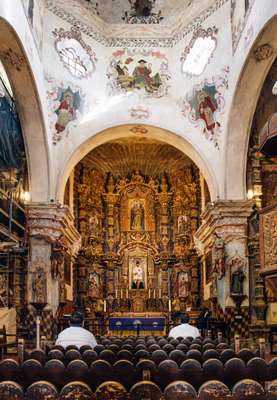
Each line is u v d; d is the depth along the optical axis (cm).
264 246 1023
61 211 1866
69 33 1894
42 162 1852
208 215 1923
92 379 479
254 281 1805
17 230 1856
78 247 2456
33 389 371
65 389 377
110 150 2542
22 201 1859
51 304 1833
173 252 2636
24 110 1742
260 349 685
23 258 1856
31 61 1606
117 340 1005
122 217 2716
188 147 1988
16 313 1753
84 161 2602
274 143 1046
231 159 1847
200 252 2405
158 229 2697
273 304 1734
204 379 479
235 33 1719
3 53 1518
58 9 1856
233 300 1795
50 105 1864
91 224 2620
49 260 1852
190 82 1942
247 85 1683
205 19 1883
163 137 2045
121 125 1961
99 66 1984
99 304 2577
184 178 2661
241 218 1844
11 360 492
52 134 1894
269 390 372
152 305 2589
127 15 1997
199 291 2498
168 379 479
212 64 1859
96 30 1975
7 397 361
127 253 2673
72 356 625
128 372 477
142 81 1998
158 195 2706
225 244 1839
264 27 1409
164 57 2012
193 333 1085
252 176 1861
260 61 1587
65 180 1958
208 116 1902
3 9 1268
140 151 2561
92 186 2666
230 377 486
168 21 2000
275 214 989
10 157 1677
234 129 1803
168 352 736
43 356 641
